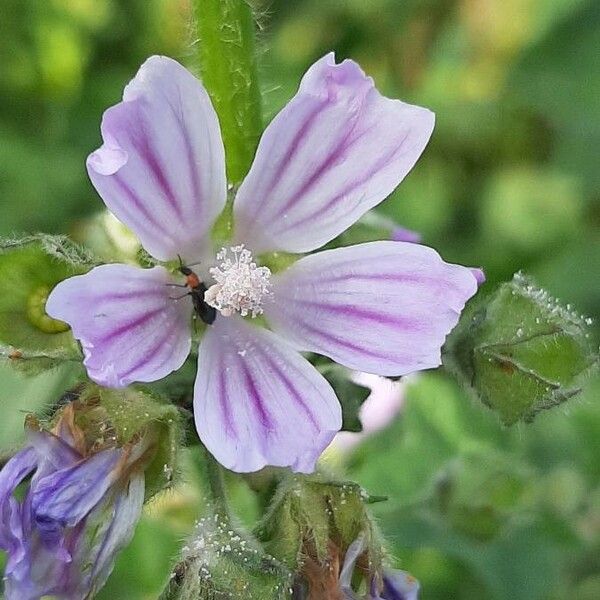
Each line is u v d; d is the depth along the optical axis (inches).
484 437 4.4
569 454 4.5
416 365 2.5
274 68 5.7
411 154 2.6
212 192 2.6
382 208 5.7
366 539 2.6
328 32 5.8
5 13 5.7
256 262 2.7
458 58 5.8
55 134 5.6
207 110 2.5
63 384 3.1
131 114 2.4
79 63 5.7
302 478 2.6
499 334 2.8
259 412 2.5
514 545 3.9
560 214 5.7
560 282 5.3
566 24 5.4
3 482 2.5
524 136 5.8
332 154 2.6
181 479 2.6
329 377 3.0
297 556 2.5
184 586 2.5
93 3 5.7
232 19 2.9
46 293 2.6
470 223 5.8
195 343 2.8
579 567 4.3
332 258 2.7
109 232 2.9
